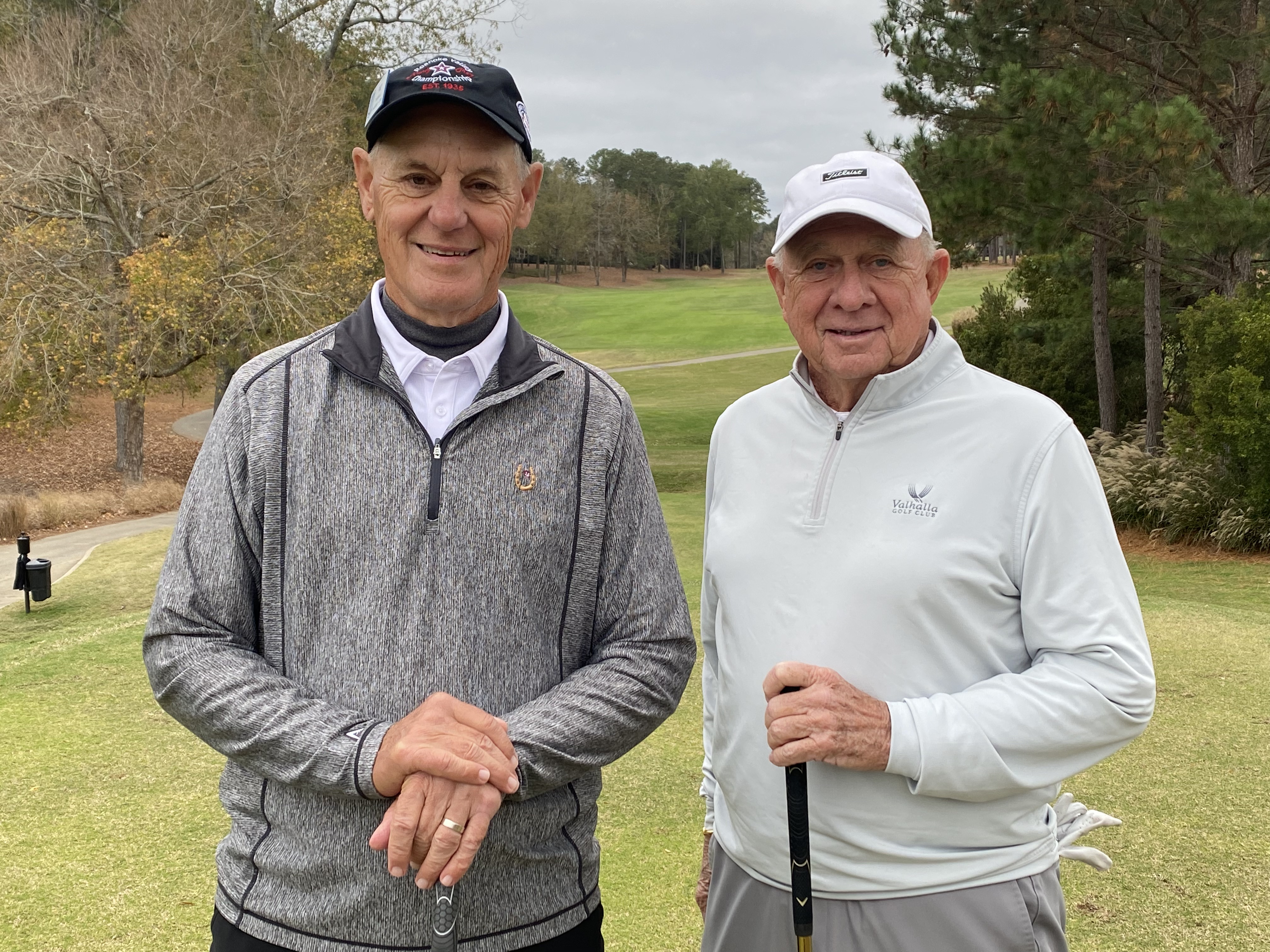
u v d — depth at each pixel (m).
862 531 1.71
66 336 19.66
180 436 29.02
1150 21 11.72
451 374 1.61
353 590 1.54
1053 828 1.77
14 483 21.91
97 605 9.98
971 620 1.65
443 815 1.40
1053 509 1.62
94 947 2.94
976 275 61.00
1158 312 13.30
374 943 1.50
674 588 1.74
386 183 1.61
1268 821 3.53
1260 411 10.38
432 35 26.00
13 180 19.20
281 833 1.54
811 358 1.82
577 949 1.65
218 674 1.50
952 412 1.72
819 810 1.69
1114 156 10.19
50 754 4.64
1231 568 10.05
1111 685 1.57
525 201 1.73
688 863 3.40
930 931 1.65
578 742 1.54
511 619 1.57
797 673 1.61
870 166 1.73
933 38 13.40
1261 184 12.38
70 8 26.64
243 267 20.06
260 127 21.64
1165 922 2.88
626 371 39.34
